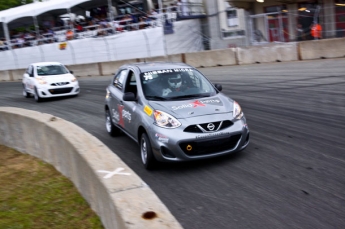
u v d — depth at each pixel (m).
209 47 26.16
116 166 4.25
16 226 4.61
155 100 6.35
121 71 8.09
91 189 4.48
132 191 3.54
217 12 25.81
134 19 27.20
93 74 24.41
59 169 6.18
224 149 5.84
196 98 6.42
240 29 25.02
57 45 29.31
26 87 16.19
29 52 31.05
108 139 8.19
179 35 25.88
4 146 8.29
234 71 16.77
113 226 3.50
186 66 7.33
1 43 34.56
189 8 25.42
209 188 5.14
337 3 20.75
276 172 5.48
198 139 5.64
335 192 4.67
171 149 5.62
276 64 16.95
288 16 21.52
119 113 7.46
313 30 20.81
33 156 7.27
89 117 10.86
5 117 7.99
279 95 10.82
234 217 4.29
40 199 5.29
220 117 5.85
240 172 5.60
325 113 8.45
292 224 4.02
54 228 4.44
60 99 15.05
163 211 3.11
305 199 4.55
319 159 5.82
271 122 8.26
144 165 6.20
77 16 33.06
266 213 4.30
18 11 31.58
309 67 14.74
